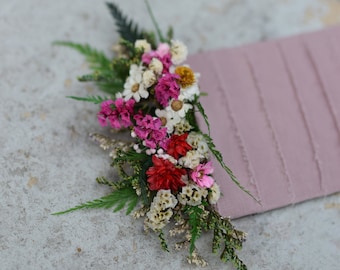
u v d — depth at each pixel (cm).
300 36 41
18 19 41
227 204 36
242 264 34
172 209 35
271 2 44
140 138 35
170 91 35
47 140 37
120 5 42
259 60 40
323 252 36
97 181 35
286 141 38
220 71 39
